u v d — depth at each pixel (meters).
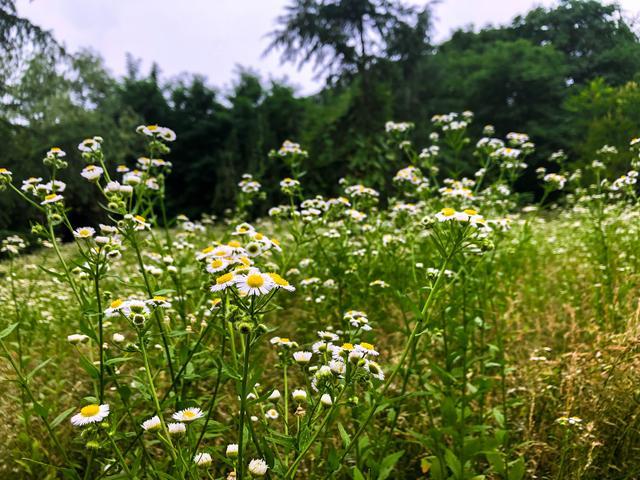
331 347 1.86
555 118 17.41
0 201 9.91
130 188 2.37
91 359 2.57
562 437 2.42
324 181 15.33
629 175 4.20
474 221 2.18
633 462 2.32
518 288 4.15
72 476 1.89
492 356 2.73
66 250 6.30
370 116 15.99
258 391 2.34
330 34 17.36
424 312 2.17
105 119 15.38
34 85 13.28
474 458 2.52
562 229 6.70
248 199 4.56
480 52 27.11
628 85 8.69
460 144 4.54
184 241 4.03
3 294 4.32
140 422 2.30
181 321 2.81
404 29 17.83
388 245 3.70
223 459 1.80
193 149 29.52
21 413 2.72
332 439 2.54
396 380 3.06
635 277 3.58
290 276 3.96
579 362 2.73
